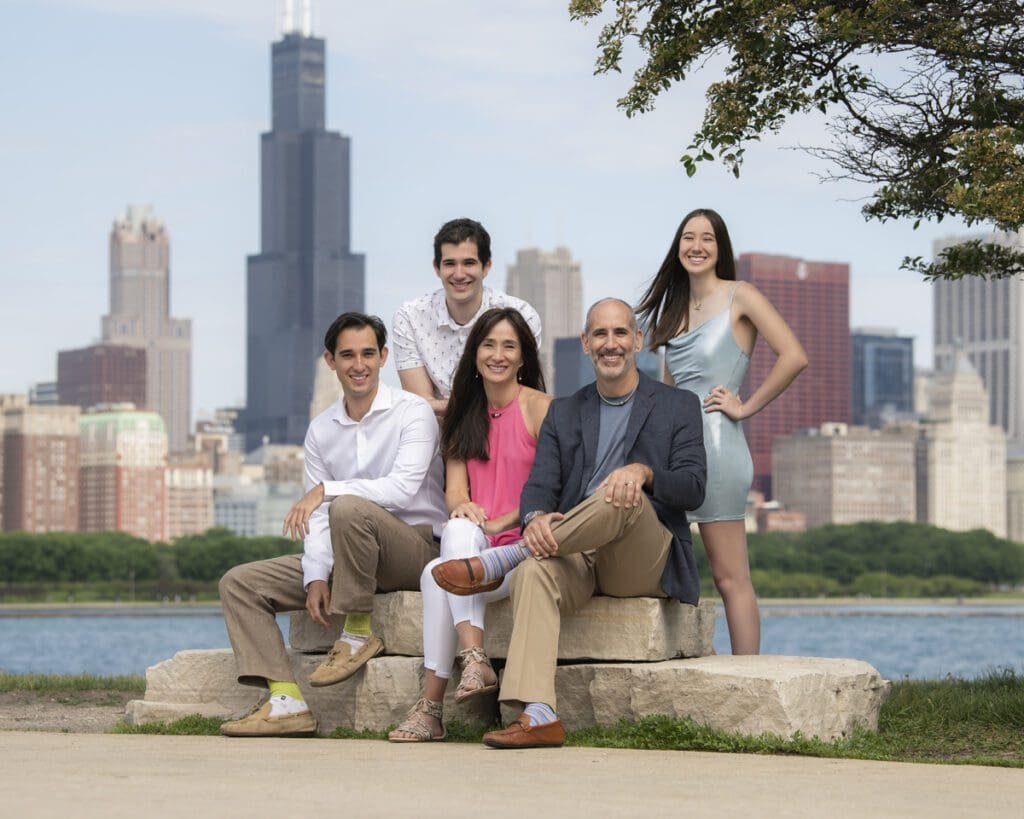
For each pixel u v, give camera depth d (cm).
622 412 840
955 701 962
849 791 604
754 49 1055
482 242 961
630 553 801
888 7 1016
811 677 781
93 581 18412
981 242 1155
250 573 864
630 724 800
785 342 961
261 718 840
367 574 847
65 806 537
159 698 938
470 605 805
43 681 1369
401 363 1002
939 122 1144
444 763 682
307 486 927
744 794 591
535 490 823
